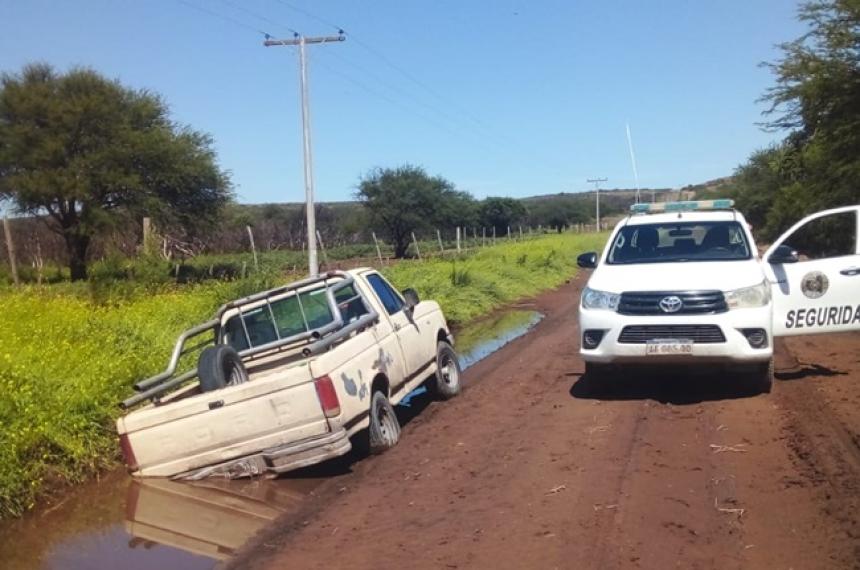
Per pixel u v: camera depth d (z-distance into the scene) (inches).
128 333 466.9
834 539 213.2
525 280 1068.5
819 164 828.0
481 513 249.4
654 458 290.4
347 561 222.7
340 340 326.6
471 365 534.9
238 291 601.0
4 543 259.0
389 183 2171.5
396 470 304.0
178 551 244.2
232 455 299.1
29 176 1397.6
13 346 390.0
